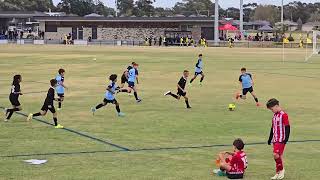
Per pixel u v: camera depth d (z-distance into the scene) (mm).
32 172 12812
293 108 25078
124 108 24625
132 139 17141
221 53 78875
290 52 84312
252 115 22672
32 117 21094
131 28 117250
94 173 12797
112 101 22266
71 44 110312
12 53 74375
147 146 16047
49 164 13656
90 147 15828
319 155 15047
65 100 27219
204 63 57156
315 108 25109
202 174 12773
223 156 12766
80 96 28953
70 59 61938
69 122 20500
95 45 107625
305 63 58000
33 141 16672
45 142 16516
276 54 77438
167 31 115750
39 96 28922
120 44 111375
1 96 28766
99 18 117938
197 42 113375
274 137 12289
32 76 41062
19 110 21141
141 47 99812
